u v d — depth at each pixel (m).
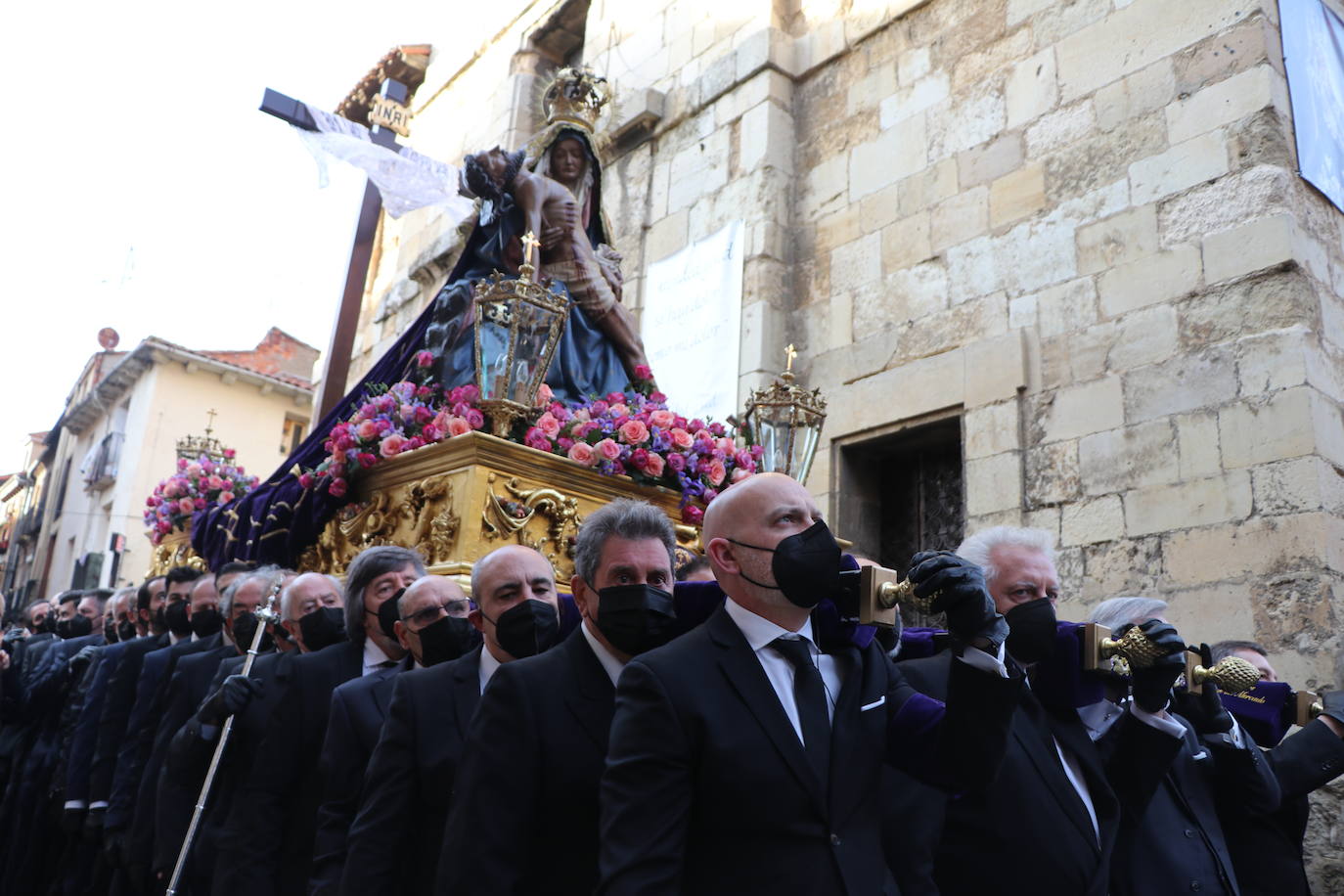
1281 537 5.00
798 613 2.05
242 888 3.08
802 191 8.19
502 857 2.20
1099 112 6.37
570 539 4.29
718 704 1.94
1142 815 2.69
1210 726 2.52
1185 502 5.42
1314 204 5.64
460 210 8.39
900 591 1.87
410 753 2.66
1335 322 5.46
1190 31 6.04
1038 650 2.35
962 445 6.76
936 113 7.36
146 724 4.66
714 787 1.89
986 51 7.14
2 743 6.36
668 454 4.64
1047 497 6.04
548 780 2.29
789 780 1.89
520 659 2.49
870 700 2.06
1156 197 5.96
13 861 5.93
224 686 3.49
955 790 1.96
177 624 5.29
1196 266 5.68
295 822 3.24
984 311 6.66
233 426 22.48
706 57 9.23
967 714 1.86
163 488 7.29
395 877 2.57
